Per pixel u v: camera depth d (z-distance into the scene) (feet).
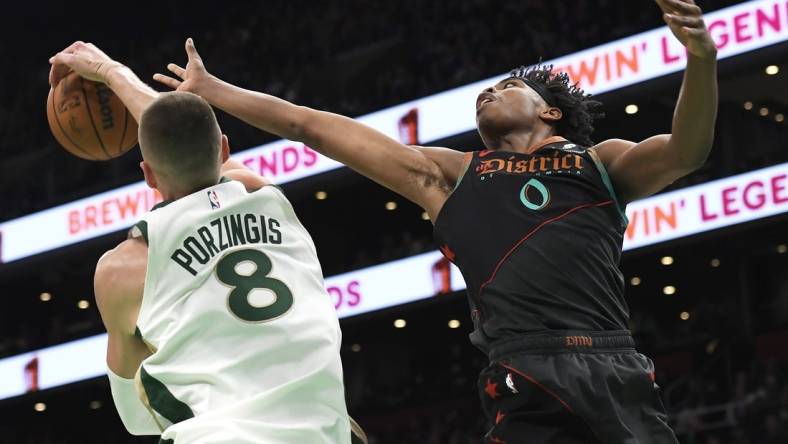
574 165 15.39
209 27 119.75
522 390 14.30
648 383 14.67
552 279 14.69
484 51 87.92
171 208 14.34
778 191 71.20
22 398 94.38
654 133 94.73
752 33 71.51
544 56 83.66
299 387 13.55
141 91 17.60
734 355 90.58
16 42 121.08
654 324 99.25
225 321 13.78
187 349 13.76
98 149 19.63
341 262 111.45
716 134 90.58
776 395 79.92
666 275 98.73
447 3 101.04
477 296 15.07
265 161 87.04
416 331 106.42
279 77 106.01
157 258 14.07
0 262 95.50
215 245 14.19
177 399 13.60
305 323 14.01
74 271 113.09
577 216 15.05
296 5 113.29
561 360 14.34
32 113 115.03
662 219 75.20
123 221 90.17
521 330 14.56
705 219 73.61
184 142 14.32
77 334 107.65
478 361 108.47
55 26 122.62
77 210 92.58
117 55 121.49
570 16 89.40
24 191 109.70
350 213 110.11
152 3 119.96
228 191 14.61
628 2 89.15
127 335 14.44
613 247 15.25
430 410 101.81
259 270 14.19
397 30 103.76
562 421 14.23
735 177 73.00
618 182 15.44
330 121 16.29
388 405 103.55
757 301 96.48
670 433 14.61
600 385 14.25
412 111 81.71
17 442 124.57
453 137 79.66
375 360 112.27
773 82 86.84
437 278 81.15
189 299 13.93
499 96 16.39
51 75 19.69
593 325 14.64
